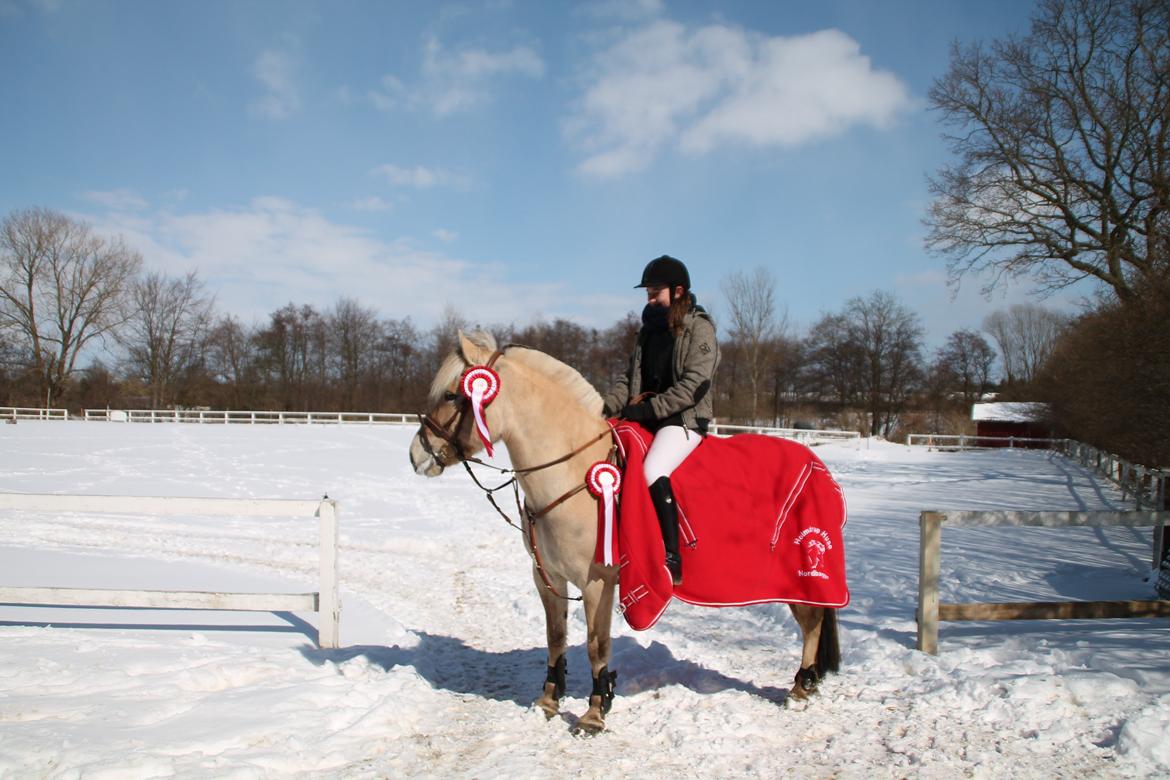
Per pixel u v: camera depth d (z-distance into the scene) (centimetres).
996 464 2788
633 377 478
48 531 1109
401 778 370
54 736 373
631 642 621
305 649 576
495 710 467
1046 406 3622
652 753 407
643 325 480
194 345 6494
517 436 434
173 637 580
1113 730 400
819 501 457
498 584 873
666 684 520
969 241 2500
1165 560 748
